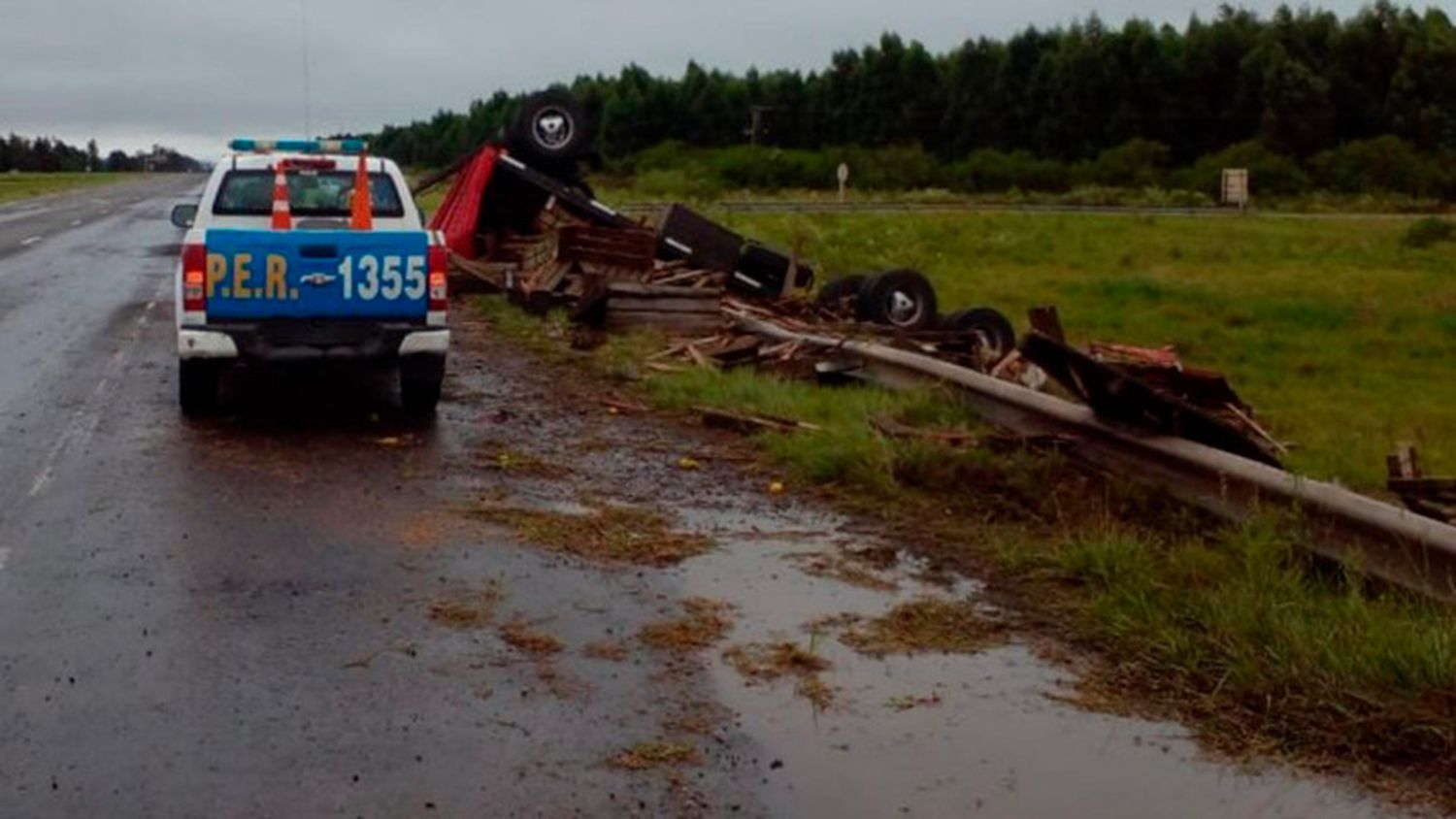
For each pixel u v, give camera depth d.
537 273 18.64
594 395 12.23
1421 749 4.84
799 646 5.87
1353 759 4.80
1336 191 76.56
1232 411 11.44
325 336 10.43
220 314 10.23
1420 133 87.81
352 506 8.12
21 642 5.73
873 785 4.58
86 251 29.38
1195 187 76.50
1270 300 26.19
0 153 151.00
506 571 6.90
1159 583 6.44
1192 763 4.79
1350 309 25.03
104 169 190.75
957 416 10.22
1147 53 92.50
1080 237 41.22
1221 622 5.83
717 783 4.56
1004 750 4.87
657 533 7.68
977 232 40.59
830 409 10.93
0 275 23.30
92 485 8.48
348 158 12.07
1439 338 21.62
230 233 10.17
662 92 98.31
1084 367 8.12
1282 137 87.50
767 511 8.21
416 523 7.76
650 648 5.83
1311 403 15.76
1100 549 6.84
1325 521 6.82
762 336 14.77
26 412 10.85
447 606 6.31
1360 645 5.44
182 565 6.87
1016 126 93.12
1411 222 50.34
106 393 11.82
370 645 5.78
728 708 5.20
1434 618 5.73
